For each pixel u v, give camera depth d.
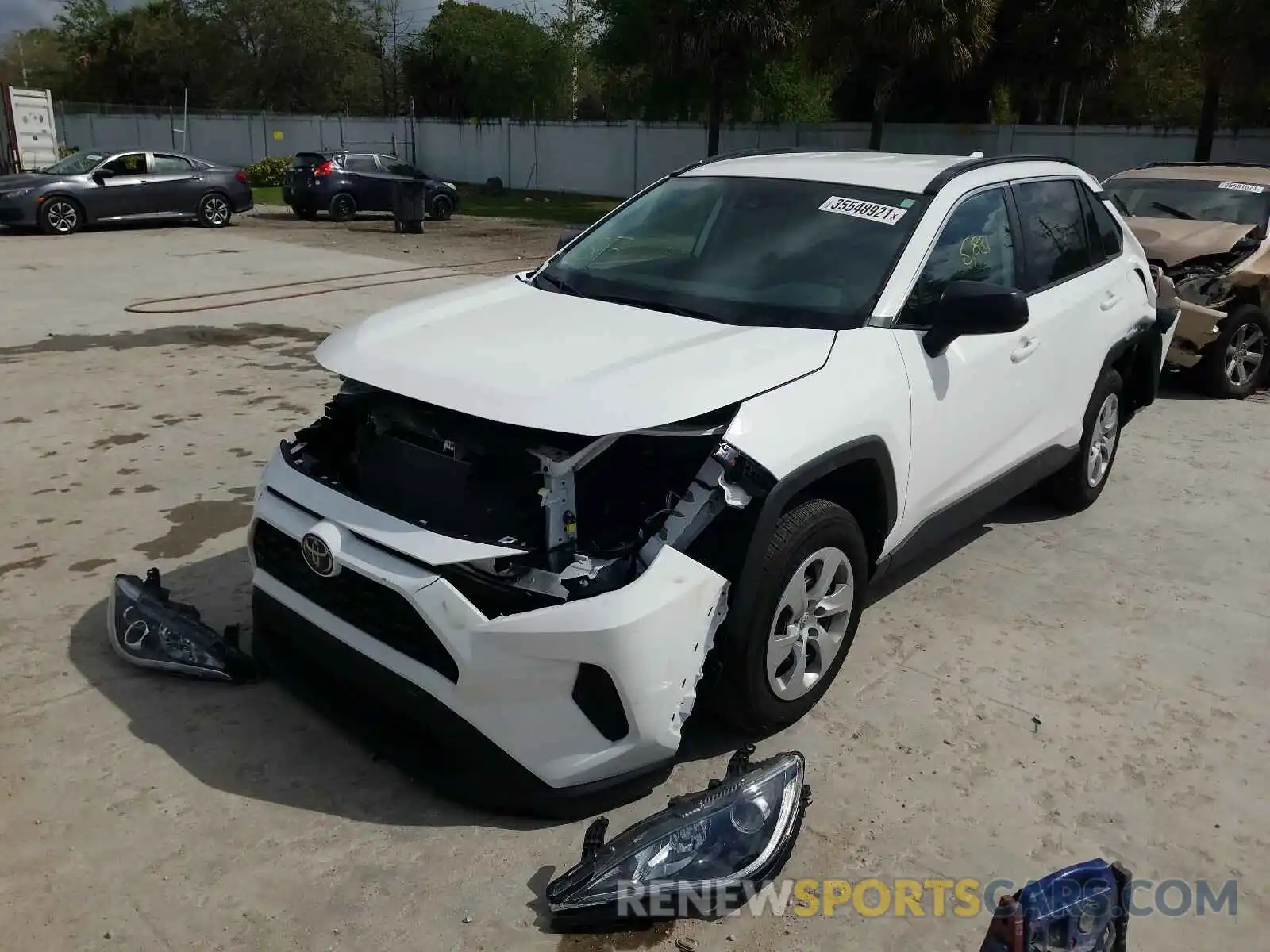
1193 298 7.70
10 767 3.11
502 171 37.69
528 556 2.82
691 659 2.83
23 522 4.95
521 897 2.67
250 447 6.12
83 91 59.09
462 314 3.62
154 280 12.61
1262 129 22.50
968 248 4.07
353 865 2.77
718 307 3.63
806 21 23.34
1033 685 3.79
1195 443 6.88
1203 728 3.55
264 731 3.34
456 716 2.80
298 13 54.31
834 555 3.32
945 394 3.74
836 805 3.08
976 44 21.69
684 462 3.07
